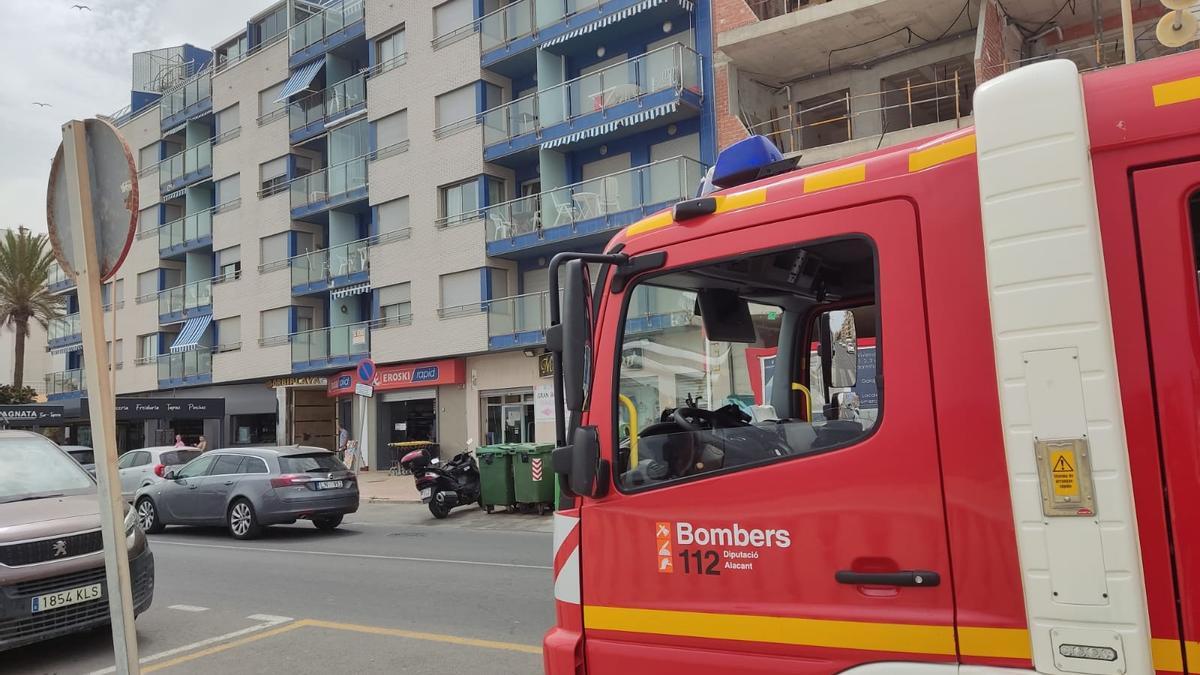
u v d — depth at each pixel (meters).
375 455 28.92
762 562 2.45
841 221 2.43
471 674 5.54
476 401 26.34
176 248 38.59
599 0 23.23
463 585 8.56
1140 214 1.96
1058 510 1.88
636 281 2.88
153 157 41.28
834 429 2.43
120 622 3.36
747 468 2.53
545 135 24.16
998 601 2.06
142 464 18.11
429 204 27.28
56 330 48.06
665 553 2.66
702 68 21.92
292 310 32.62
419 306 27.20
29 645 6.60
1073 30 16.94
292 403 33.03
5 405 29.70
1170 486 1.86
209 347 35.78
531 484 14.84
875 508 2.27
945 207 2.25
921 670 2.14
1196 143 1.94
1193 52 2.01
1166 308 1.91
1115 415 1.83
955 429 2.16
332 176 31.06
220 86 36.69
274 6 35.47
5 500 6.49
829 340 3.16
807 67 20.11
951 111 18.39
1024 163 1.99
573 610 2.88
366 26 30.03
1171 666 1.83
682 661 2.58
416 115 27.89
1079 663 1.85
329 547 11.98
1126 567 1.80
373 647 6.29
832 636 2.29
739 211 2.67
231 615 7.57
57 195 3.54
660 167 21.33
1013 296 1.97
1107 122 2.02
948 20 17.67
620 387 2.84
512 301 25.12
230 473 13.60
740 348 3.11
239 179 35.41
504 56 25.67
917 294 2.27
